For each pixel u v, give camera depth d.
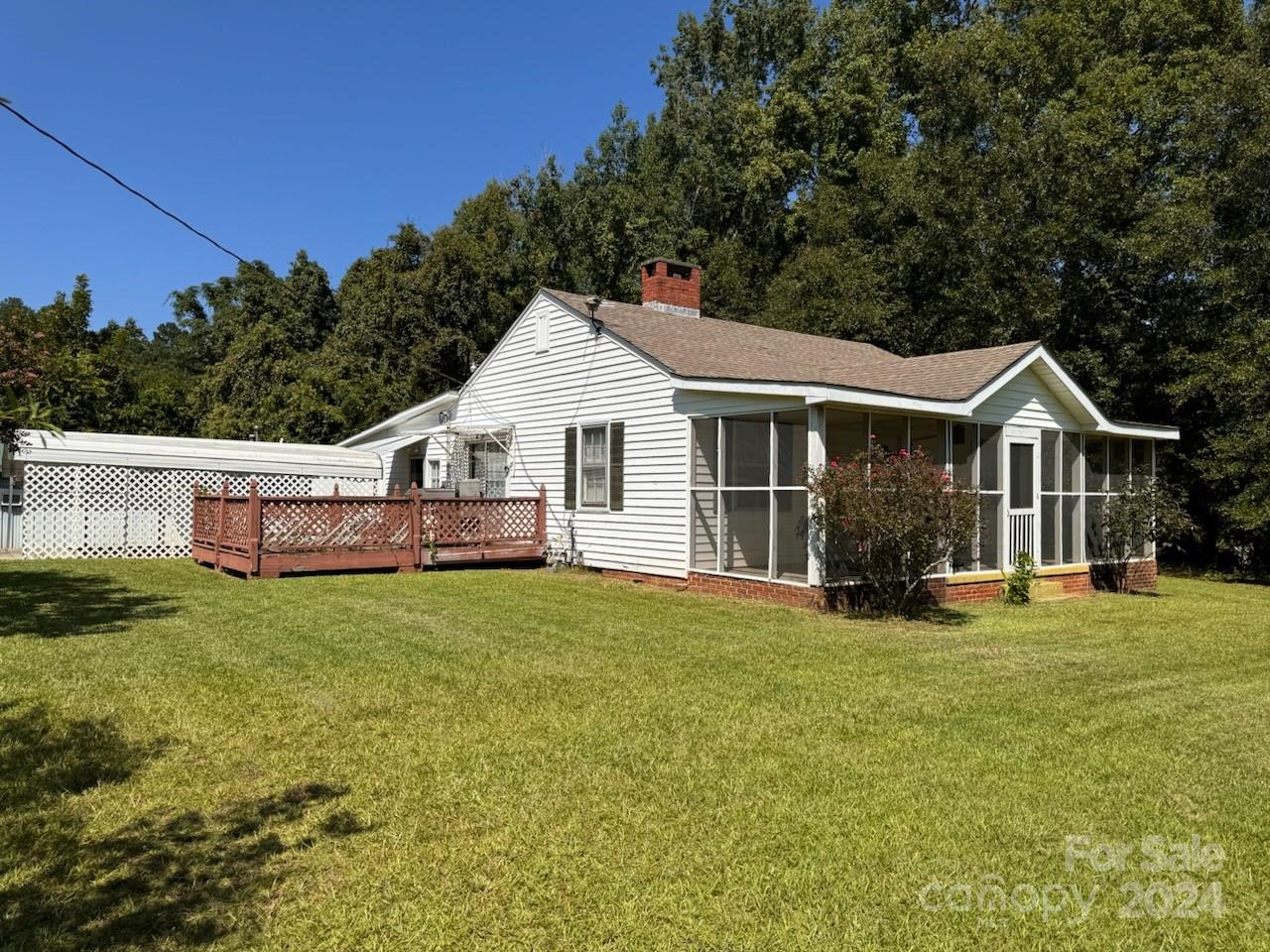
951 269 23.38
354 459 18.97
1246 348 16.91
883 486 9.83
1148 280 19.23
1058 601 12.54
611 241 33.72
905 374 13.33
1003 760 4.87
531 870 3.50
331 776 4.44
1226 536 18.41
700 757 4.82
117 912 3.14
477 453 17.92
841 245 26.91
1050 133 20.78
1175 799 4.35
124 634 7.88
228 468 17.00
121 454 15.72
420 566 14.04
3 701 5.51
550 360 15.71
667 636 8.51
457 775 4.47
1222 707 6.11
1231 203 18.12
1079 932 3.13
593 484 14.54
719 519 12.02
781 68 37.28
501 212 34.00
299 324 36.00
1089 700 6.25
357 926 3.08
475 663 6.98
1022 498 13.02
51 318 18.62
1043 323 20.64
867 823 3.98
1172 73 20.31
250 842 3.71
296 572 13.11
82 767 4.49
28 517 14.81
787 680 6.67
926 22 33.34
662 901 3.27
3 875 3.39
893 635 8.91
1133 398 20.25
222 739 4.97
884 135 31.59
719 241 33.81
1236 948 3.04
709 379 11.52
